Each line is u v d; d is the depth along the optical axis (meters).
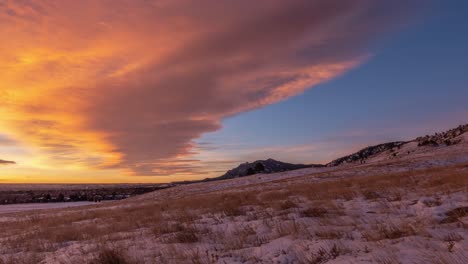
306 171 54.72
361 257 5.27
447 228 6.39
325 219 8.88
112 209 26.52
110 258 6.95
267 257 6.11
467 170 19.73
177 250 7.39
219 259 6.32
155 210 18.75
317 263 5.45
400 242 5.80
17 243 11.56
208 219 12.08
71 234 12.29
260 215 11.38
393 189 13.75
